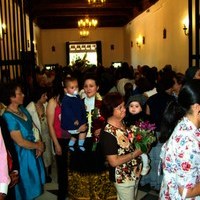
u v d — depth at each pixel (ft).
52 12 53.93
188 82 6.47
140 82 15.94
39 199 14.55
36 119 14.88
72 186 11.80
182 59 30.78
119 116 9.11
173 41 33.78
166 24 36.19
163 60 38.06
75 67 37.93
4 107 12.14
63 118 12.52
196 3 15.38
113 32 67.00
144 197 14.35
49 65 61.52
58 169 13.52
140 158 9.62
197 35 15.47
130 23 58.34
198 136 6.31
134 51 55.42
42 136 15.76
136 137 8.99
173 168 6.39
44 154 15.94
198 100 6.20
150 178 14.80
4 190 7.67
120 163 8.92
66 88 12.72
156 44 41.09
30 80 17.65
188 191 6.20
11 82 12.32
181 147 6.22
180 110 8.54
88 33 62.90
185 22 28.89
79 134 12.29
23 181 11.74
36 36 57.72
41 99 15.78
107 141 8.98
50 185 16.01
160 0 38.27
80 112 12.43
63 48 66.49
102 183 11.45
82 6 48.83
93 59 66.49
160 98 13.32
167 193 7.02
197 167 6.26
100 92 19.26
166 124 8.85
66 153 13.30
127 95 19.38
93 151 11.59
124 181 9.29
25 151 11.85
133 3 49.39
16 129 11.42
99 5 44.47
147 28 45.65
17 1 18.72
